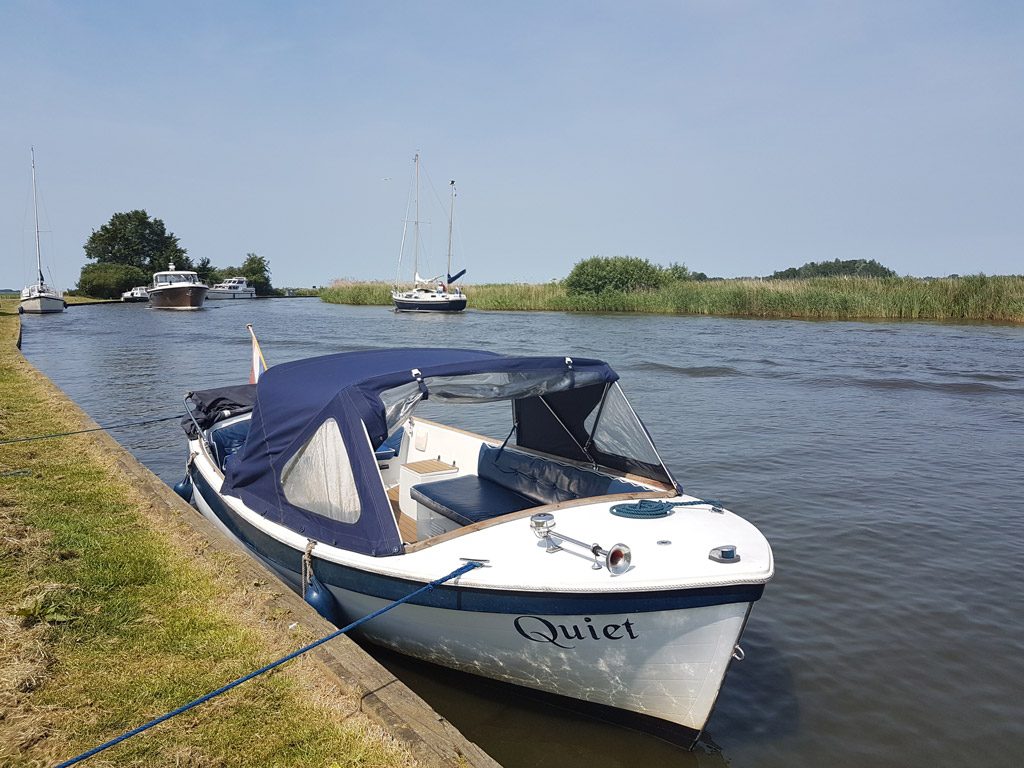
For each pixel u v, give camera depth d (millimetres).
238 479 6637
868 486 10594
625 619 4594
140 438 13727
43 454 9523
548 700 5227
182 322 46344
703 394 18172
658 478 6168
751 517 9328
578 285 58469
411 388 5586
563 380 6180
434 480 7402
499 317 49500
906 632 6504
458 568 4914
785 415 15695
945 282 41031
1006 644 6301
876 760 4840
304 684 4312
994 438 13539
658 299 50938
